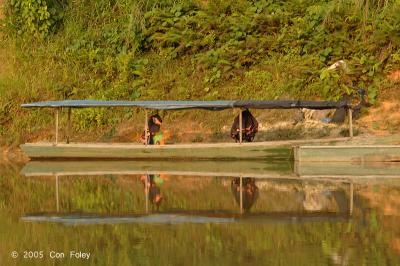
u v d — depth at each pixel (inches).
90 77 2162.9
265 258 972.6
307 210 1238.9
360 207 1254.3
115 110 2068.2
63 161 1902.1
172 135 1989.4
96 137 2022.6
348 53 2041.1
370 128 1898.4
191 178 1585.9
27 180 1590.8
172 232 1111.0
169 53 2167.8
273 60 2094.0
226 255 991.6
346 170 1674.5
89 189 1473.9
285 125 1956.2
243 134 1865.2
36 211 1273.4
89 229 1141.1
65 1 2335.1
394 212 1211.2
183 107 1817.2
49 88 2132.1
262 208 1261.1
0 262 995.3
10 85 2142.0
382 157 1760.6
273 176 1593.3
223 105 1787.6
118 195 1405.0
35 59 2215.8
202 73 2112.5
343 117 1925.4
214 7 2193.7
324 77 1989.4
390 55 2018.9
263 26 2145.7
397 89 1982.0
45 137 2044.8
